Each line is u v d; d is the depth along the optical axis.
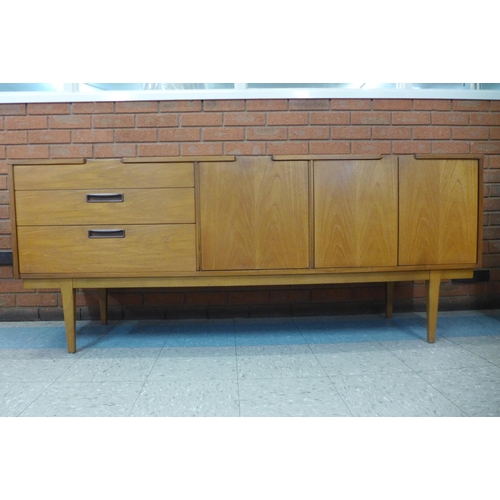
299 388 1.39
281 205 1.64
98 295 2.27
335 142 2.21
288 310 2.30
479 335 1.93
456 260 1.72
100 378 1.49
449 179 1.70
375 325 2.12
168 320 2.26
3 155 2.17
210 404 1.29
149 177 1.62
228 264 1.65
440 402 1.28
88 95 2.14
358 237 1.67
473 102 2.26
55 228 1.64
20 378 1.49
